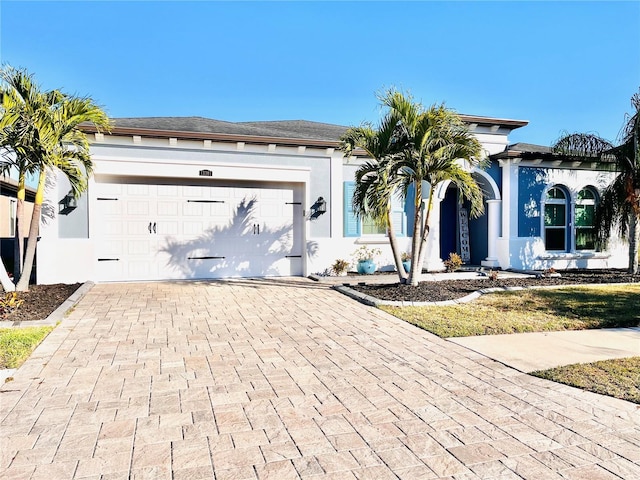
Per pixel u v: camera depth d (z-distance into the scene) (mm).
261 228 12570
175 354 5270
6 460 2865
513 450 3027
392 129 9336
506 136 14266
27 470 2746
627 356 5223
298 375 4559
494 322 6887
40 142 7879
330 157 12734
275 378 4465
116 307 8148
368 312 7816
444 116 8797
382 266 13234
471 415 3594
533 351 5441
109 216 11305
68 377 4445
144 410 3662
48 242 10523
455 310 7809
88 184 10781
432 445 3100
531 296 9203
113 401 3846
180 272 11891
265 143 11922
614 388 4125
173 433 3260
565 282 11227
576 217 14570
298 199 12891
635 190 11727
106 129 10305
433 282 10992
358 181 10211
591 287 10461
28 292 8711
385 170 8758
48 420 3457
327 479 2676
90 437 3186
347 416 3570
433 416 3576
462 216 15477
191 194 11945
